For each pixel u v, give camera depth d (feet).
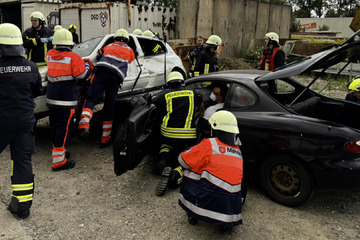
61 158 14.52
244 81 13.07
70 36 14.05
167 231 10.34
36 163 15.43
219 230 10.42
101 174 14.37
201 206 9.43
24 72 10.65
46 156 16.33
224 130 9.39
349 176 10.58
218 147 9.41
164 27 39.52
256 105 12.50
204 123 13.60
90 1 34.53
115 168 12.57
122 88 18.92
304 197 11.46
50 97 13.92
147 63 21.18
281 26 59.57
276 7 57.57
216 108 13.64
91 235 10.06
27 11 59.88
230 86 13.28
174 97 13.34
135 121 12.39
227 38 50.72
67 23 35.83
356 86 16.02
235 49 52.42
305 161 11.09
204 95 14.88
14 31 10.40
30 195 10.80
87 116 15.58
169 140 13.25
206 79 14.24
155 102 13.87
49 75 13.78
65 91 13.92
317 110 15.02
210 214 9.35
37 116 16.47
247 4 52.49
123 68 16.47
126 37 16.84
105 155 16.55
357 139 10.58
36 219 10.87
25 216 10.82
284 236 10.20
